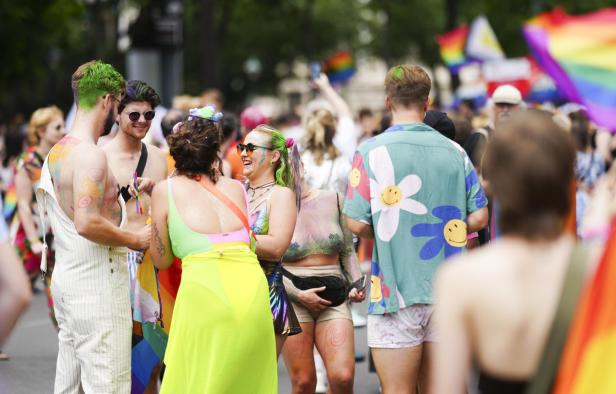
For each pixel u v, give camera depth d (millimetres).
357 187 8680
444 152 8648
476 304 4645
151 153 10195
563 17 8266
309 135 13320
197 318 8172
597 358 4566
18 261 4762
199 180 8453
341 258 10094
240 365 8164
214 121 8883
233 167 14531
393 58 83250
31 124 14648
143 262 9344
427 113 10953
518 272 4660
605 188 14922
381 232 8609
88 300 8664
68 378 8969
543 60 8203
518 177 4711
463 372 4648
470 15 59094
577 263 4672
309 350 9820
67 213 8680
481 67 31359
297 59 83375
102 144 10984
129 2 45750
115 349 8727
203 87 32844
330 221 9945
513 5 56188
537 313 4629
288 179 9547
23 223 14531
